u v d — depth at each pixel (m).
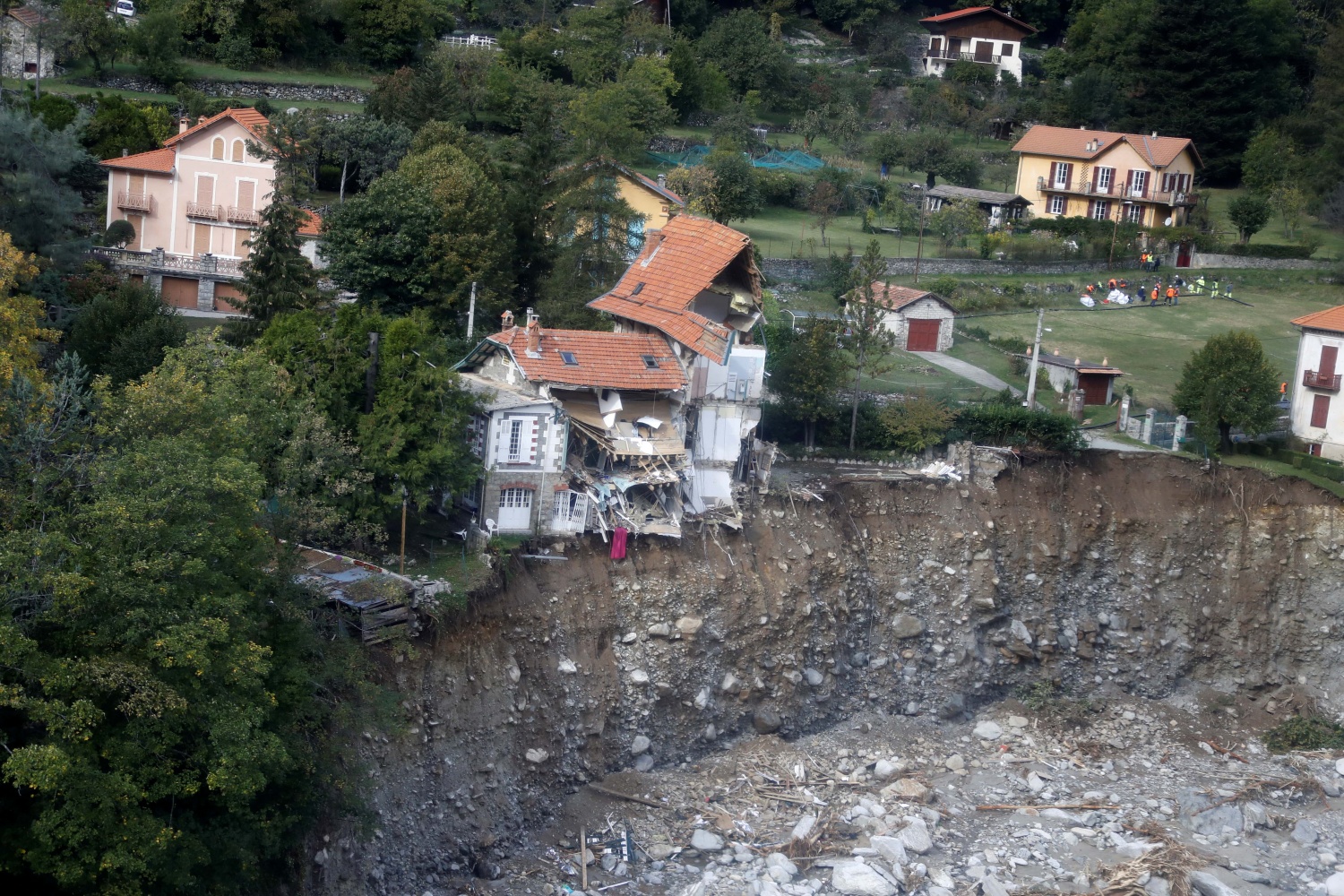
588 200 68.44
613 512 55.75
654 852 47.72
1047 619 65.38
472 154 82.25
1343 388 75.31
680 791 52.06
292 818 37.28
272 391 46.66
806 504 61.81
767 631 57.22
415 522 54.44
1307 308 103.25
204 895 34.66
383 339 51.91
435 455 50.09
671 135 115.12
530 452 53.88
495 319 69.06
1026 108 137.38
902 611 62.44
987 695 63.44
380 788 43.91
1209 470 69.00
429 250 67.38
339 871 41.06
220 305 77.50
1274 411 74.06
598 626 53.19
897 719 60.41
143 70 102.12
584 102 103.62
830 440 70.12
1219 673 67.12
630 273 63.59
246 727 33.12
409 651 43.88
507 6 131.75
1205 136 127.88
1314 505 67.88
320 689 41.50
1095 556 67.00
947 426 69.62
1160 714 64.12
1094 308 98.69
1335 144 120.94
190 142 78.06
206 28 109.50
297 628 38.69
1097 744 60.47
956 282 96.31
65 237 70.00
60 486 35.09
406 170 74.00
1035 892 46.84
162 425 36.84
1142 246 108.25
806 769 54.53
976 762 58.06
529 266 73.56
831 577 60.53
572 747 51.25
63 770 28.67
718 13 146.00
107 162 77.56
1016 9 160.50
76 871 30.06
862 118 130.88
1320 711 65.19
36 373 40.00
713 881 45.53
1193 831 53.03
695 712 54.84
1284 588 67.38
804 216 108.62
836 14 154.62
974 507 65.31
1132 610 66.88
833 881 45.72
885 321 84.69
